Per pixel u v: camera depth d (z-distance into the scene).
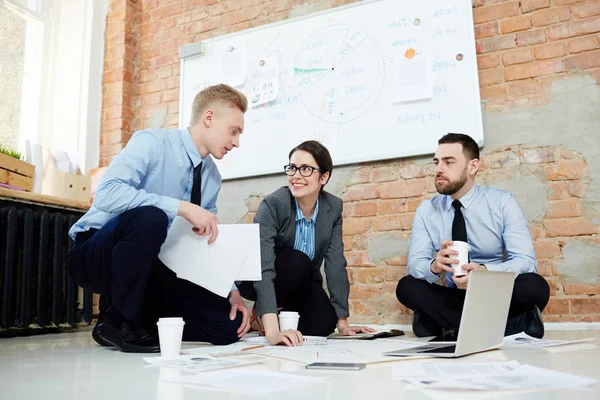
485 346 1.25
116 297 1.43
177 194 1.70
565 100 2.40
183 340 1.82
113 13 3.51
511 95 2.49
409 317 2.56
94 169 3.10
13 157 2.45
